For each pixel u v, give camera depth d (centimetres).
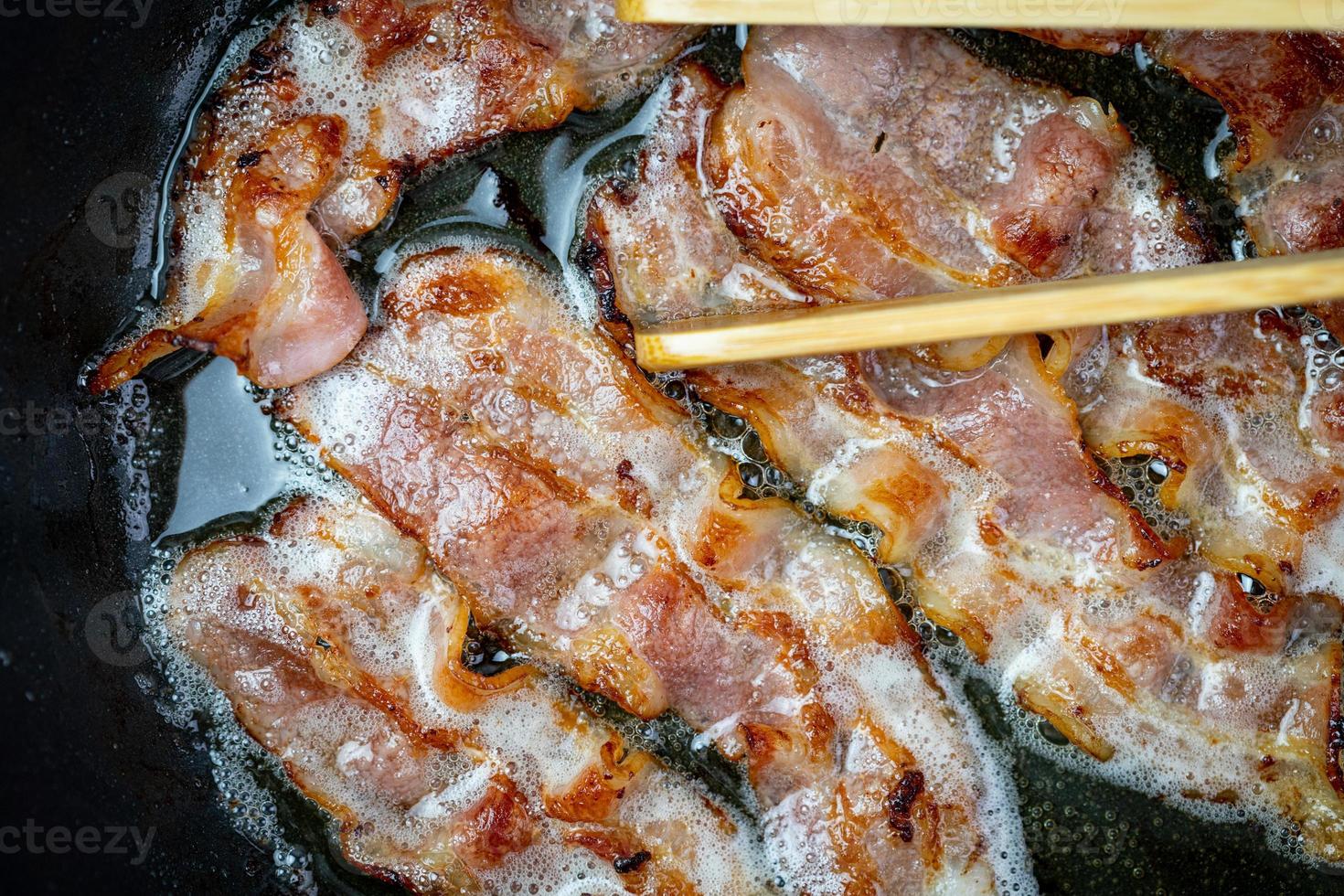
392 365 22
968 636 23
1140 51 23
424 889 22
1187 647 22
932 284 22
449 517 22
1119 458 23
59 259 22
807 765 22
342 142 22
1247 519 23
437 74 22
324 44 22
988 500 22
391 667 22
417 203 23
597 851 22
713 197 22
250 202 22
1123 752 23
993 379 22
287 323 22
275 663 22
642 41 22
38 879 22
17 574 22
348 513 22
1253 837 23
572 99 22
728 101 22
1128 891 24
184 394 23
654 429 22
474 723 22
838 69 22
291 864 23
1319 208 22
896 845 22
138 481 23
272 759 23
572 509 22
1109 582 22
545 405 22
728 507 22
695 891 22
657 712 22
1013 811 23
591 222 22
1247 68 22
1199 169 24
